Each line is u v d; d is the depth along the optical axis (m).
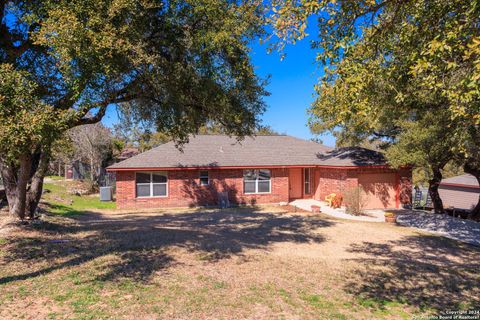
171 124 10.88
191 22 8.77
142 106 11.32
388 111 10.21
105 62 6.71
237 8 8.36
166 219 16.00
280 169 21.62
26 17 7.45
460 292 6.72
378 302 6.07
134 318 4.93
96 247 9.02
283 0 5.20
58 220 13.54
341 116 5.34
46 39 6.28
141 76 8.45
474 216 18.69
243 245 10.45
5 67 6.04
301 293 6.36
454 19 4.81
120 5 6.64
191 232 12.20
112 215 17.38
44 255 8.04
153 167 19.00
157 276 6.91
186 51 8.89
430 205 25.66
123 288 6.11
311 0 4.55
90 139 27.73
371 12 5.51
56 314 4.92
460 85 4.35
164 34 8.84
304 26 4.78
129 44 6.94
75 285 6.17
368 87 5.37
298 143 25.28
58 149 9.13
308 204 21.08
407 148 14.29
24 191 11.18
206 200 20.38
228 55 8.95
